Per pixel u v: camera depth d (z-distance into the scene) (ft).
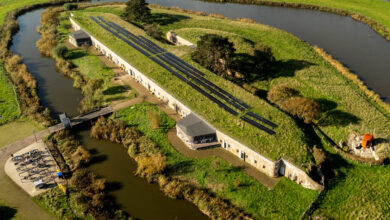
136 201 181.47
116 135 227.40
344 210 168.76
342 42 375.45
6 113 249.96
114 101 265.34
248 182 188.96
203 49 285.23
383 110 250.98
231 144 208.33
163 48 330.75
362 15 447.83
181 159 206.39
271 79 290.56
